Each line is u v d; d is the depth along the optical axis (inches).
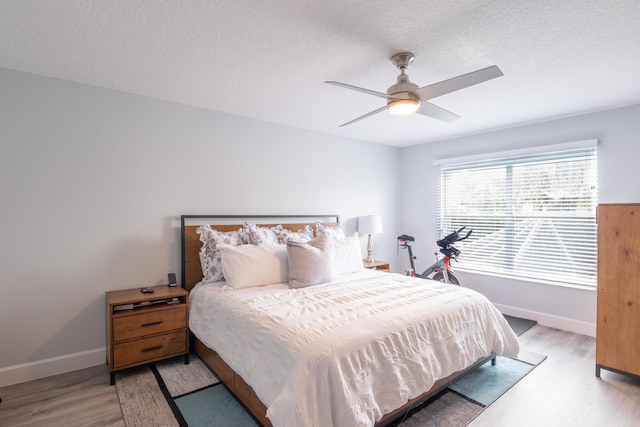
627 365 91.1
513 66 89.4
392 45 78.4
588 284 129.6
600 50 80.4
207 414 77.0
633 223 91.1
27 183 93.7
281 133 147.2
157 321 97.7
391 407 65.8
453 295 94.4
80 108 101.3
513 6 63.1
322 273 109.6
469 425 73.9
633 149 119.6
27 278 93.8
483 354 89.6
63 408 79.5
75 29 71.4
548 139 140.4
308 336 64.8
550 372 98.5
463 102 118.4
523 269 148.8
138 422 74.3
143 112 112.3
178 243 119.6
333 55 83.5
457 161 170.9
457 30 71.8
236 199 133.7
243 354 74.5
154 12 65.2
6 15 65.9
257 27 70.8
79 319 101.4
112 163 106.7
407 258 197.8
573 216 133.8
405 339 72.0
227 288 102.7
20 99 92.6
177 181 119.3
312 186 158.7
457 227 174.6
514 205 151.8
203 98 115.0
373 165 186.2
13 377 91.2
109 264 106.3
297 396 55.7
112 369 90.6
